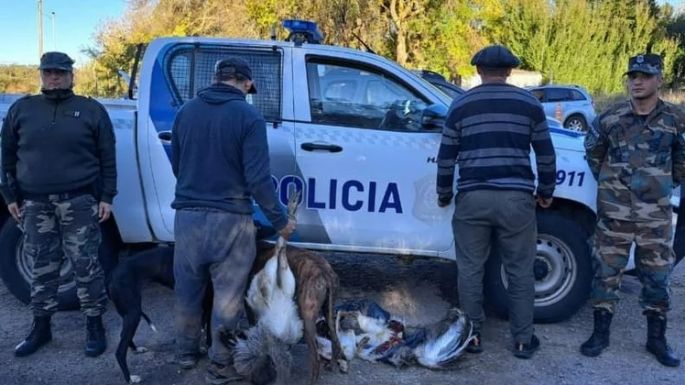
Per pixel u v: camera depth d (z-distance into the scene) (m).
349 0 21.86
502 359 4.34
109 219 4.89
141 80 4.84
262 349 3.76
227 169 3.70
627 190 4.30
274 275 3.72
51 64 4.00
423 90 4.82
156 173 4.79
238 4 22.23
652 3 41.34
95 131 4.18
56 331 4.62
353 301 4.82
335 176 4.75
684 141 4.26
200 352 4.18
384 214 4.80
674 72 38.16
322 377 4.01
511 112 4.14
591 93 35.44
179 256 3.78
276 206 3.69
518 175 4.16
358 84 4.85
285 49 4.85
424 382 4.01
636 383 4.04
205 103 3.74
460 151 4.29
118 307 3.91
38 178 4.07
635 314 5.20
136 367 4.12
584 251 4.75
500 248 4.36
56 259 4.27
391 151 4.74
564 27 36.41
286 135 4.74
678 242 4.86
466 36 24.44
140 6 25.41
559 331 4.83
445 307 5.26
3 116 4.99
